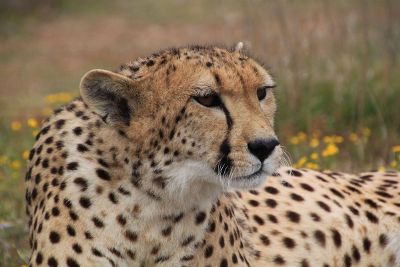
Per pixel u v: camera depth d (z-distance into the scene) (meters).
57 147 10.82
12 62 42.78
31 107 31.00
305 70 24.41
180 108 10.26
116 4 55.47
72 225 10.40
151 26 49.28
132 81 10.38
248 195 13.20
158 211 10.51
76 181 10.45
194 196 10.62
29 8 53.44
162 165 10.30
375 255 13.60
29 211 11.45
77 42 46.78
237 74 10.34
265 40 25.58
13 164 18.55
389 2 26.72
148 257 10.65
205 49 10.91
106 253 10.41
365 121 22.19
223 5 50.69
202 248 10.96
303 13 39.19
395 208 13.88
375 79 24.61
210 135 10.28
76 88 34.94
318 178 14.05
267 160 10.38
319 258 13.02
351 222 13.48
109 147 10.45
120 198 10.41
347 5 35.94
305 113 22.72
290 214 13.18
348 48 26.61
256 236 12.72
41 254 10.55
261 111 10.53
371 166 18.56
